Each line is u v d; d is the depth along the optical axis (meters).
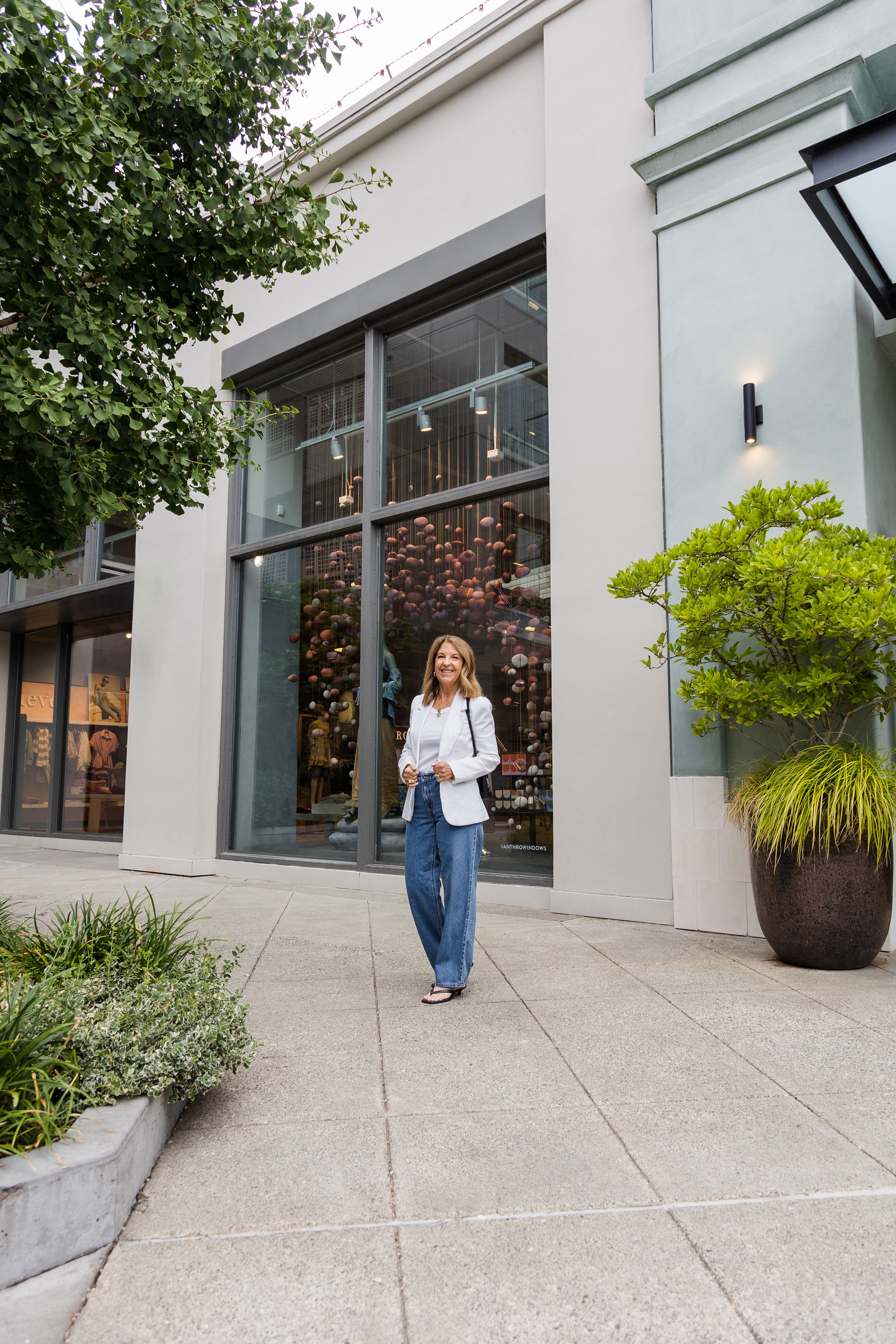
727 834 4.59
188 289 3.56
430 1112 2.25
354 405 7.47
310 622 7.57
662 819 4.99
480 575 6.42
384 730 6.95
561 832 5.42
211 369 8.48
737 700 3.87
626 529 5.34
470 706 3.44
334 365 7.70
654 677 5.10
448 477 6.68
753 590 3.72
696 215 5.05
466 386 6.65
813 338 4.55
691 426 4.97
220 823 7.90
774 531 4.43
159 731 8.27
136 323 3.23
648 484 5.27
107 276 3.10
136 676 8.56
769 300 4.73
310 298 7.74
